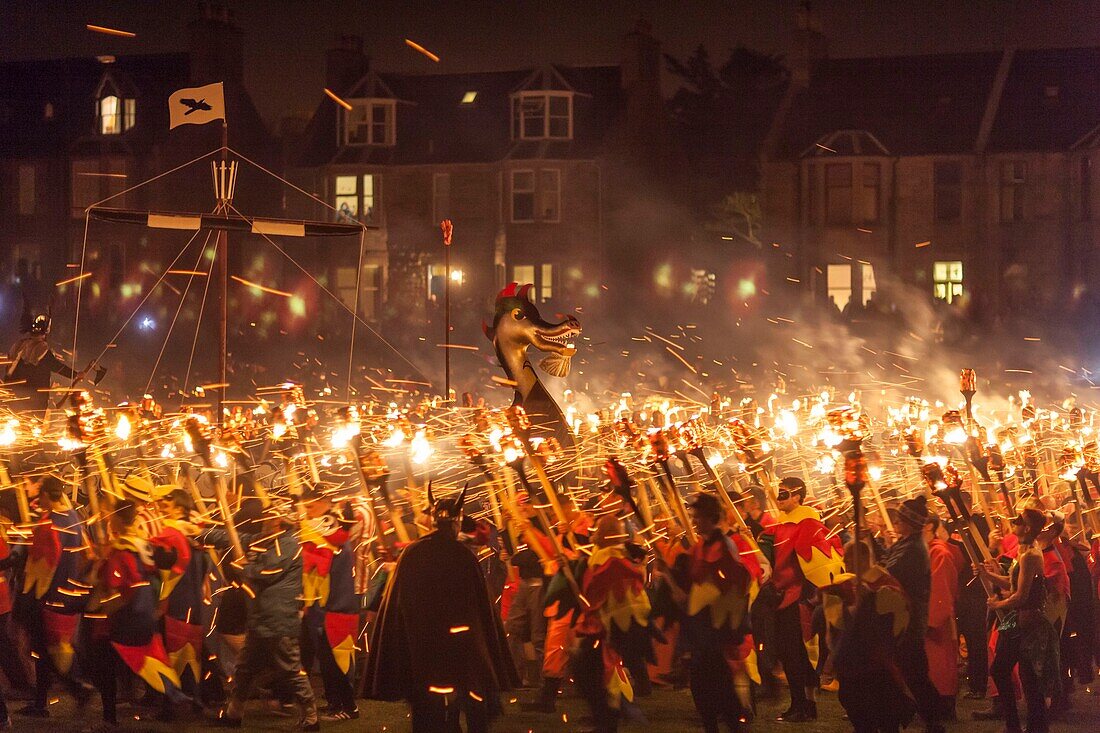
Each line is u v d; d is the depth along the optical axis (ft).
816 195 186.39
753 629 45.11
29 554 42.37
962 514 41.27
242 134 198.49
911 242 184.44
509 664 37.47
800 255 187.11
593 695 39.17
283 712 43.45
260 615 40.40
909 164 184.65
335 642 42.45
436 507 37.01
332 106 197.98
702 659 36.78
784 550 42.19
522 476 42.19
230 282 188.96
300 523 42.19
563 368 66.28
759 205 196.34
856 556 36.91
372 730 41.32
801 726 41.55
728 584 36.73
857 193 185.06
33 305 197.06
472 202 190.80
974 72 190.80
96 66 208.33
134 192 198.29
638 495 44.83
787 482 42.32
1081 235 179.22
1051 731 41.04
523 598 47.24
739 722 37.29
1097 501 49.16
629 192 191.11
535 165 187.93
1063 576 41.16
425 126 195.21
